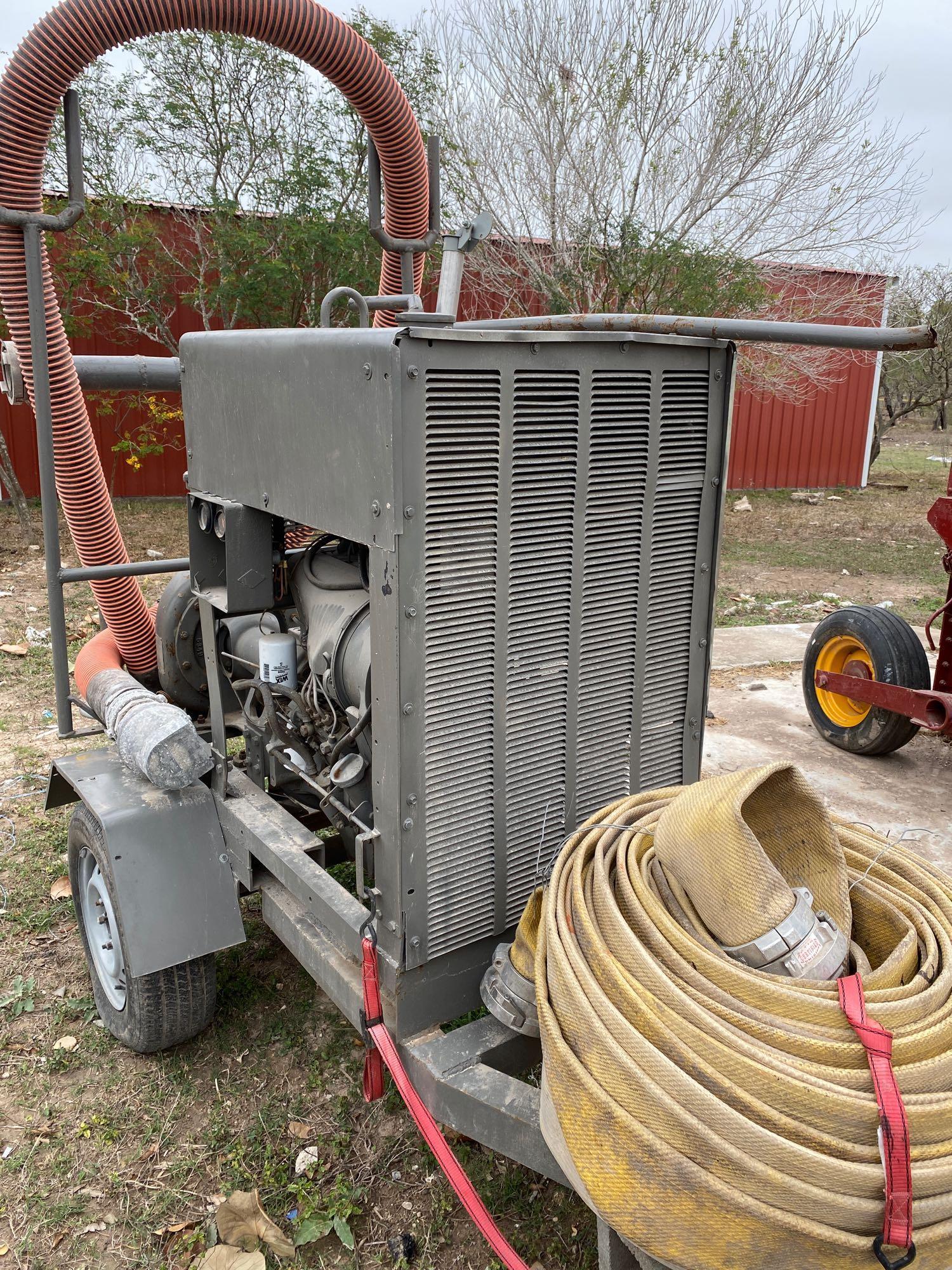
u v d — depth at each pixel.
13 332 2.64
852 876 1.77
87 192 9.35
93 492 2.85
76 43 2.26
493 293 11.14
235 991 2.93
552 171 9.95
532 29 9.84
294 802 2.85
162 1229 2.12
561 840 2.06
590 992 1.41
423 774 1.78
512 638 1.85
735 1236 1.23
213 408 2.29
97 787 2.48
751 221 10.28
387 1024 1.89
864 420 15.21
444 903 1.88
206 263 9.89
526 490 1.79
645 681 2.13
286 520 2.32
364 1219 2.14
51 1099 2.50
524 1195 2.21
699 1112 1.26
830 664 4.78
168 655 3.02
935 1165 1.22
